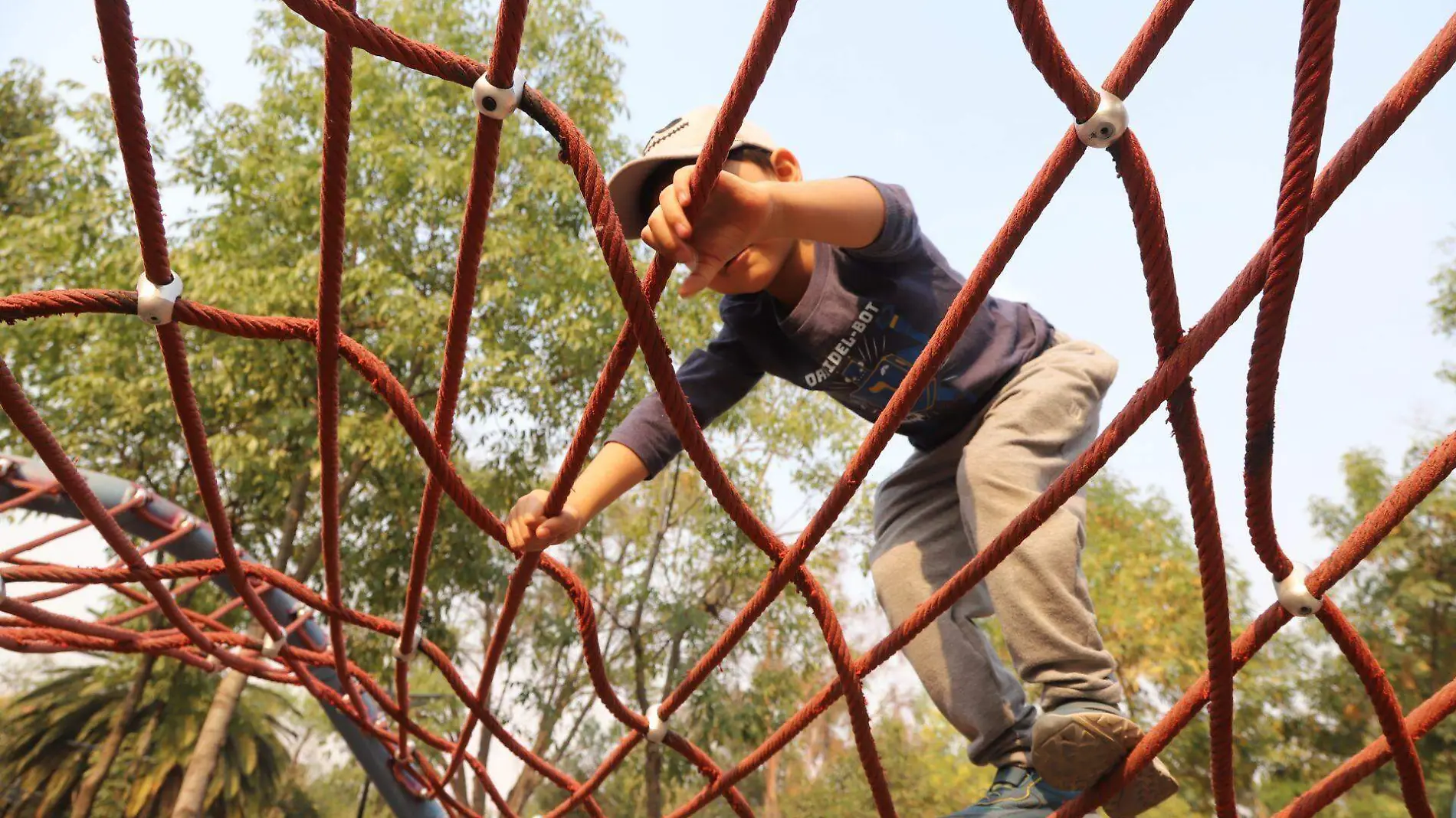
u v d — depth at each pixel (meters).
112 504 3.83
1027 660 1.40
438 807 4.67
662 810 13.68
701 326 9.14
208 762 8.22
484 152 0.76
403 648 1.79
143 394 8.14
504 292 8.27
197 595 9.35
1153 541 12.88
